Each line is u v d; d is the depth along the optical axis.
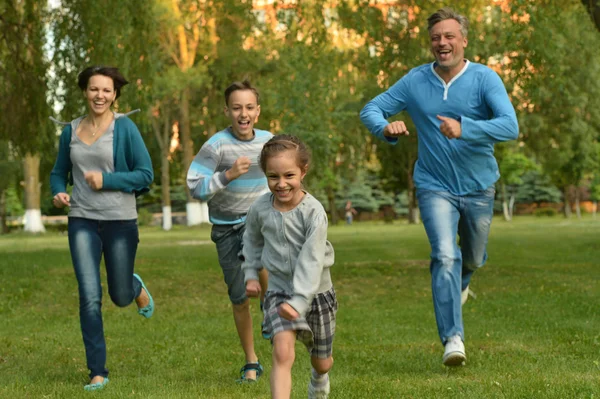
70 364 8.14
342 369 7.54
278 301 5.12
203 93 53.38
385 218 71.56
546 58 18.55
